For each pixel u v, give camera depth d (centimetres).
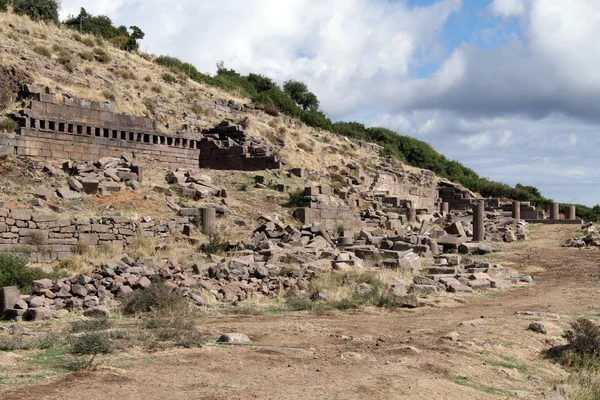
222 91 6675
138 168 3850
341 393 964
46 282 1912
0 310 1680
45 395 849
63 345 1245
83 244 2820
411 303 2158
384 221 4672
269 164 4981
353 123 8525
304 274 2506
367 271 2689
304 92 8894
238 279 2328
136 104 5103
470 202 6794
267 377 1037
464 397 1049
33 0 5981
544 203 7725
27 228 2708
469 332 1648
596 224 5369
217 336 1408
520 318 1884
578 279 2975
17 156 3562
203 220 3491
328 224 4212
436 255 3497
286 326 1598
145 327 1469
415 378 1112
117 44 6456
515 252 3947
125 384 936
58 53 5078
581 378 1308
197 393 913
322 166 5775
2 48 4547
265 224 3541
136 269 2195
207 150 5175
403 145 8250
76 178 3466
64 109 4084
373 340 1467
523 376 1302
